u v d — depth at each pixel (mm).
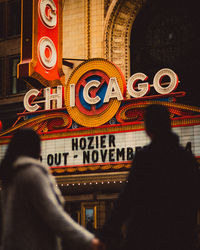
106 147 18672
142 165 3932
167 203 3811
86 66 19734
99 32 25750
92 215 23594
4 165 3834
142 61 25094
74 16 26578
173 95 17906
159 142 4035
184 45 24047
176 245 3703
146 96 18234
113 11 25453
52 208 3426
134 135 18141
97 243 3402
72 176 19625
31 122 20828
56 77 22812
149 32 25125
